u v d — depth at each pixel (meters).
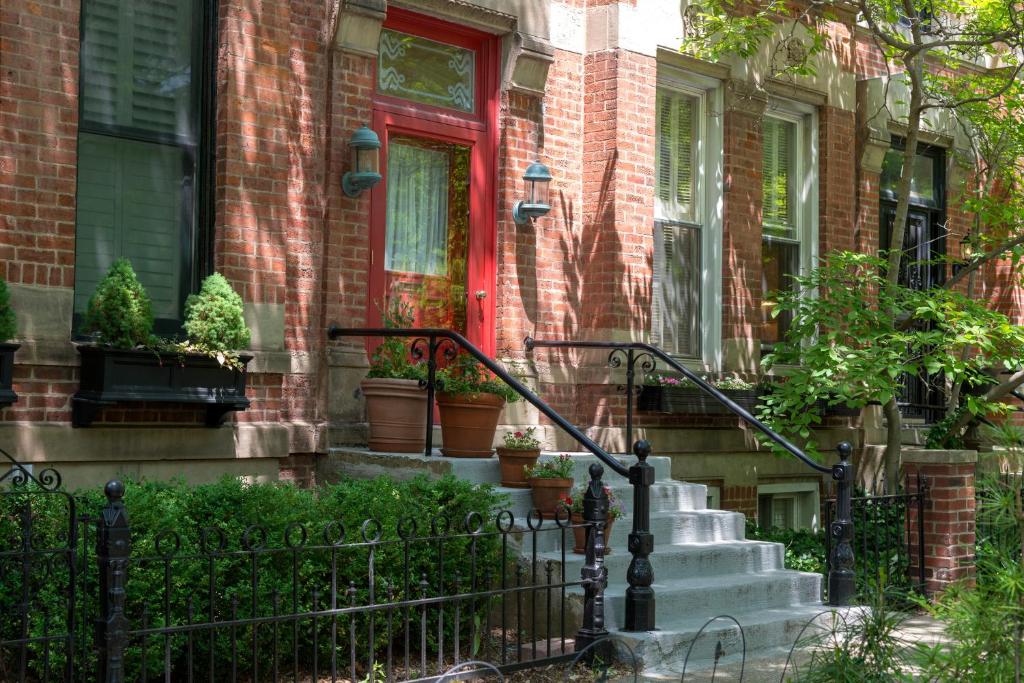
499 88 10.36
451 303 10.20
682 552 8.49
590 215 10.84
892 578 9.92
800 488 12.44
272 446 8.59
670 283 11.70
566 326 10.71
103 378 7.49
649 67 11.01
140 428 7.91
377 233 9.62
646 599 7.45
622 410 10.69
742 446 11.71
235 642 5.67
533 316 10.43
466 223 10.27
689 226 11.88
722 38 11.08
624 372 10.68
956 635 4.80
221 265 8.37
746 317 11.98
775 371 12.28
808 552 10.42
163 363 7.76
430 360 8.65
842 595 8.73
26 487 6.84
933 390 14.20
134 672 6.00
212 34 8.54
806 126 12.96
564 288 10.70
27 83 7.45
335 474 8.89
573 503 8.16
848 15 12.98
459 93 10.32
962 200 14.38
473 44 10.38
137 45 8.27
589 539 7.27
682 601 7.98
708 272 11.92
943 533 10.06
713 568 8.68
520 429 10.18
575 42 10.84
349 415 9.14
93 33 8.06
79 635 5.92
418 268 10.02
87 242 8.02
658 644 7.30
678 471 11.16
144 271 8.27
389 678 6.26
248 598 6.39
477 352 8.32
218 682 6.54
